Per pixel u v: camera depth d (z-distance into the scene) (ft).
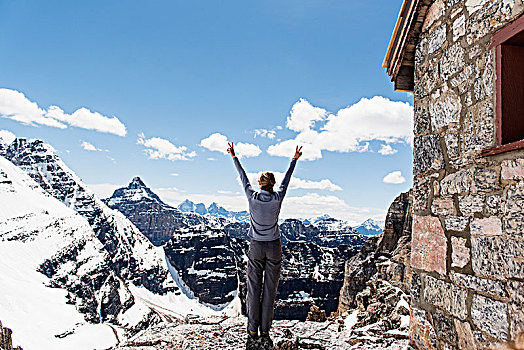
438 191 16.94
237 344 21.86
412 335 18.07
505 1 13.37
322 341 23.75
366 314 50.57
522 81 13.44
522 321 11.97
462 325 14.75
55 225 652.07
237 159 17.16
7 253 529.45
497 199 13.39
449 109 16.52
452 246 15.64
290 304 521.24
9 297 432.66
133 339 23.20
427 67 18.53
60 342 393.70
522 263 12.12
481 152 14.30
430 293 16.90
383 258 166.09
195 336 23.53
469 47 15.38
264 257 16.33
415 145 19.15
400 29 20.61
